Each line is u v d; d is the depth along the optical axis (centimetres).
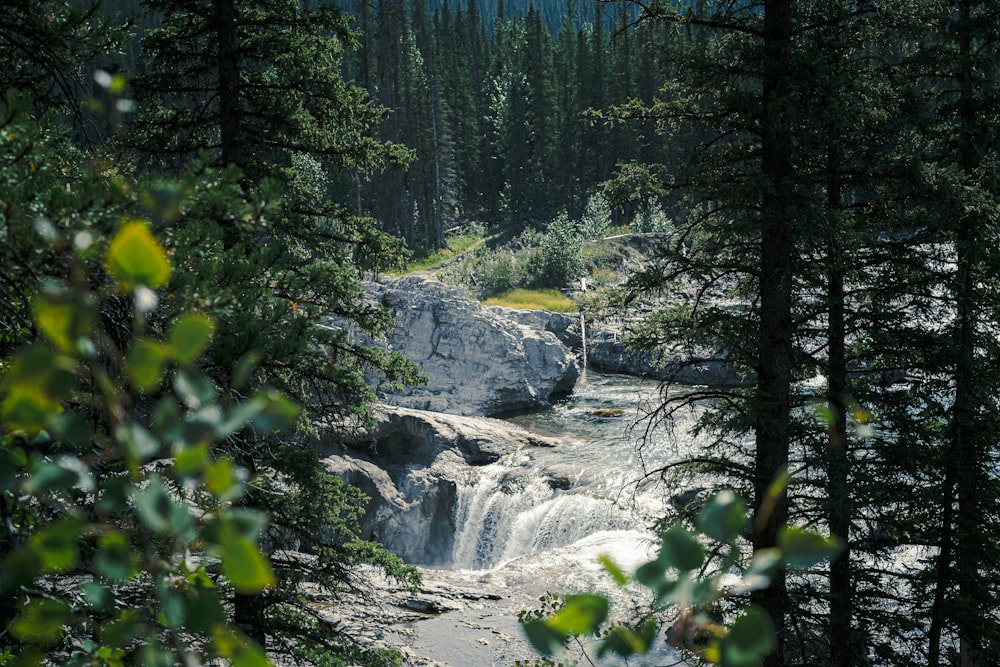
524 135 7706
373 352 1148
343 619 1592
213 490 79
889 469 1250
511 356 3312
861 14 1204
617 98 7644
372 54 7738
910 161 1199
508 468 2556
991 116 1380
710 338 1219
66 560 93
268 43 1335
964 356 1223
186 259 459
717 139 1223
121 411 82
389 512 2405
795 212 1062
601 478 2416
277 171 1366
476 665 1485
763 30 1166
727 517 77
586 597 82
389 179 6656
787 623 1179
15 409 81
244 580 74
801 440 1148
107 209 373
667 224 6206
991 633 1195
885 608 1342
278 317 675
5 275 372
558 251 5309
